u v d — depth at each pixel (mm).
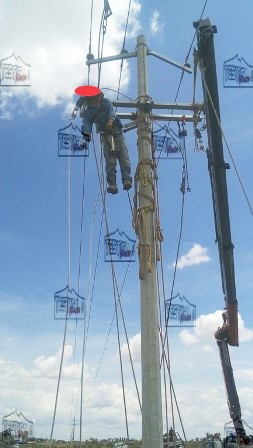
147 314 7750
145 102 8805
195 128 9562
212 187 10547
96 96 8742
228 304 11680
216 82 9172
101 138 8805
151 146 8734
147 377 7477
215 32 8906
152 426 7266
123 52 9117
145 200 8344
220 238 10805
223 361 13570
